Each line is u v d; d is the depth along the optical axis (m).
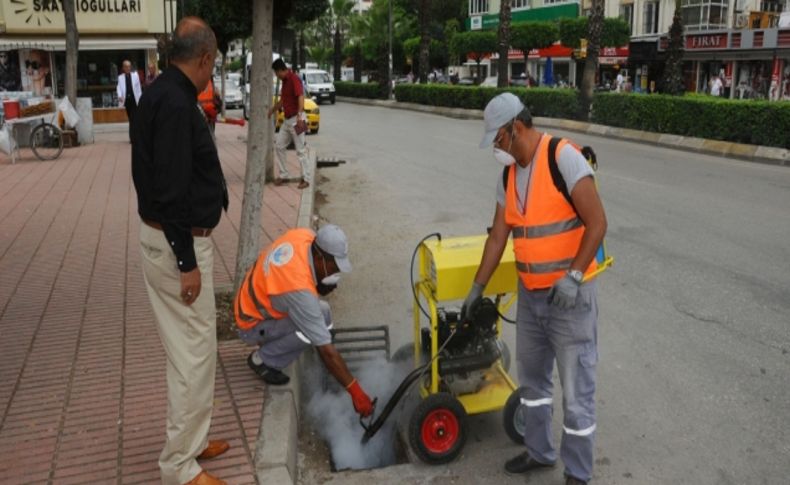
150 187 2.93
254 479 3.37
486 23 54.75
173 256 3.02
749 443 4.08
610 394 4.68
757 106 15.16
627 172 13.23
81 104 16.92
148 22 21.89
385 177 13.11
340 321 6.00
